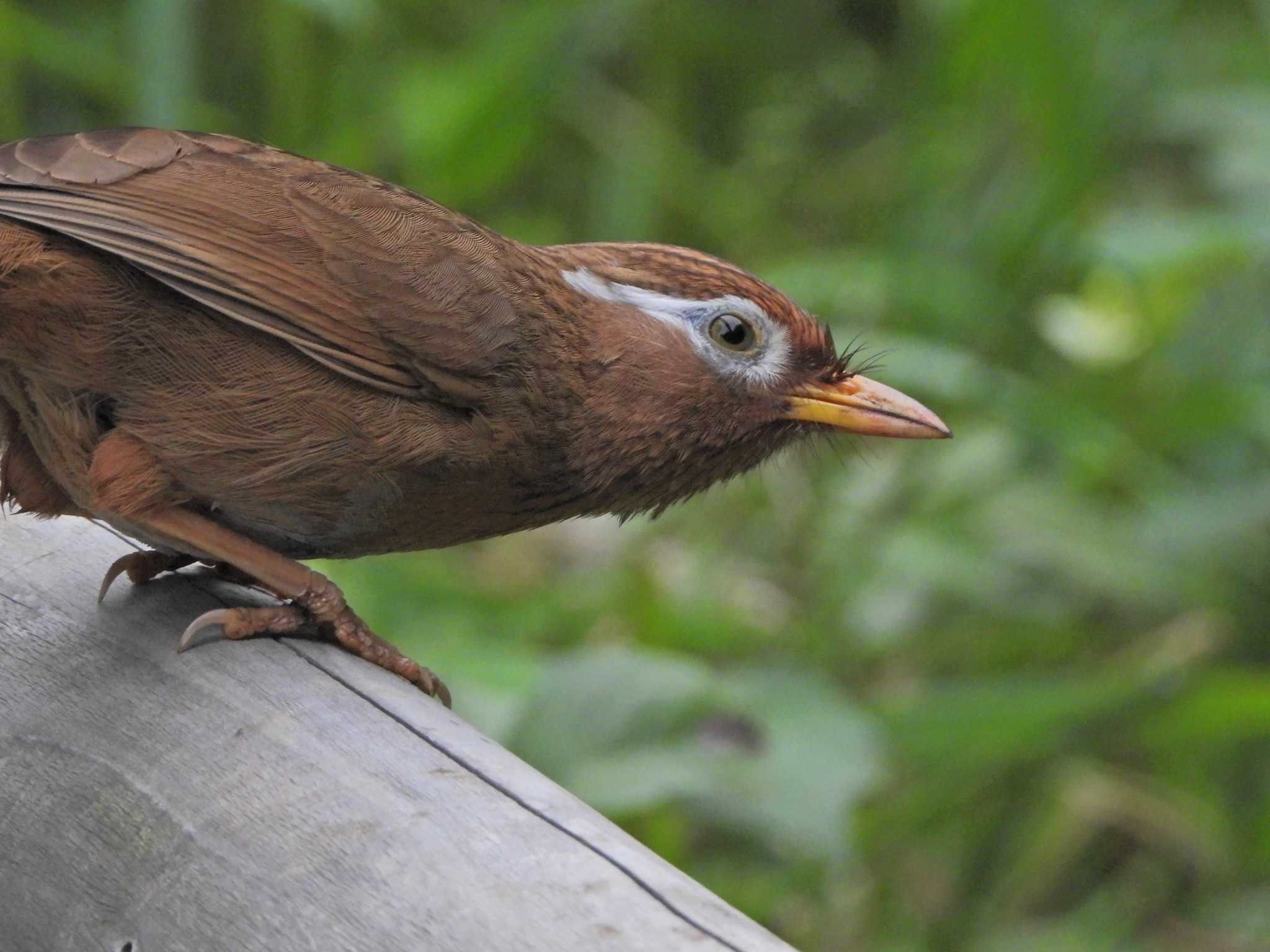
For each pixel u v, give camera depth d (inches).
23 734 251.1
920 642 495.2
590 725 370.6
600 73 601.3
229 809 228.7
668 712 373.7
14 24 502.6
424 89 519.5
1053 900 480.7
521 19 513.7
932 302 527.8
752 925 199.9
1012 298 537.0
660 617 458.3
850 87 612.1
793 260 550.3
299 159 302.7
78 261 271.4
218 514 290.0
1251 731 464.4
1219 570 497.4
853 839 403.2
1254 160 527.8
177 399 277.1
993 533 506.6
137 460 276.4
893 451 519.8
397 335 288.2
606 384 311.9
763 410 326.6
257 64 557.6
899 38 624.4
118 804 237.3
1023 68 527.2
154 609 272.2
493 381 295.6
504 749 238.5
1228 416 518.9
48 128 548.1
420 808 220.2
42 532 293.7
